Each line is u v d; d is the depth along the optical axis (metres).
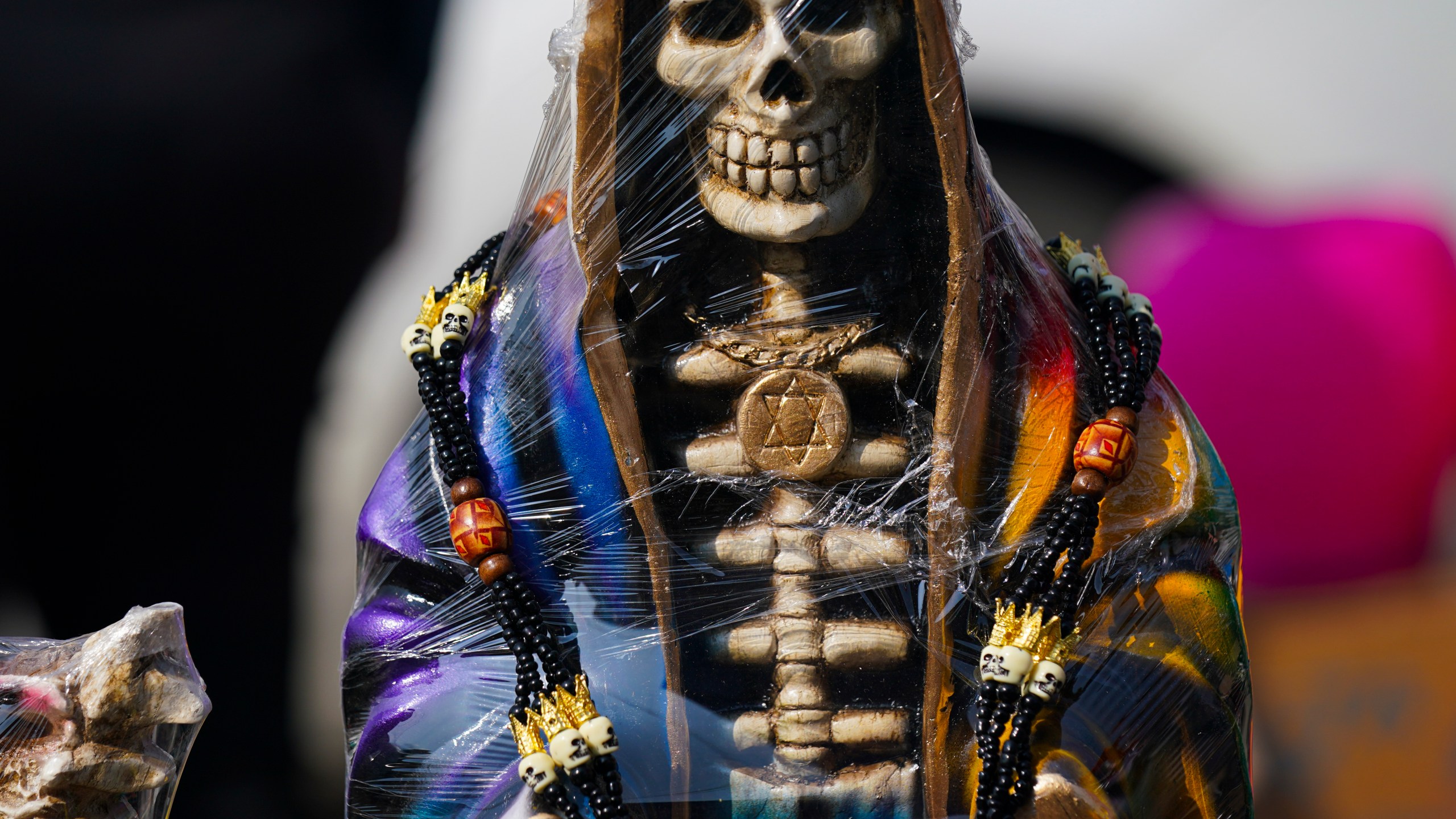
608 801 1.98
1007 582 2.02
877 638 2.01
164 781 1.99
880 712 2.01
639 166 2.03
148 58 2.62
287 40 2.69
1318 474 2.21
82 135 2.60
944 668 2.01
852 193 2.02
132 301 2.70
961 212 2.02
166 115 2.64
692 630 2.02
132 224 2.67
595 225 2.02
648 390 2.03
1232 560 2.05
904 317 2.04
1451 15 2.73
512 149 2.69
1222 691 2.02
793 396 2.02
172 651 1.99
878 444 2.02
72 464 2.72
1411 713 2.17
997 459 2.03
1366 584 2.20
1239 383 2.24
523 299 2.04
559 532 2.02
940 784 2.01
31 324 2.64
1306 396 2.23
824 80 2.01
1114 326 2.04
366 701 2.03
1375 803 2.17
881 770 2.01
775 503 2.02
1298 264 2.28
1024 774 1.98
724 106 2.02
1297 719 2.18
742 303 2.04
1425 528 2.22
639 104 2.02
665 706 2.01
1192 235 2.35
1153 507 2.03
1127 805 2.00
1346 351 2.24
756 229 2.02
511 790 2.00
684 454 2.03
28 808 1.97
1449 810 2.16
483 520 2.01
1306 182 2.57
